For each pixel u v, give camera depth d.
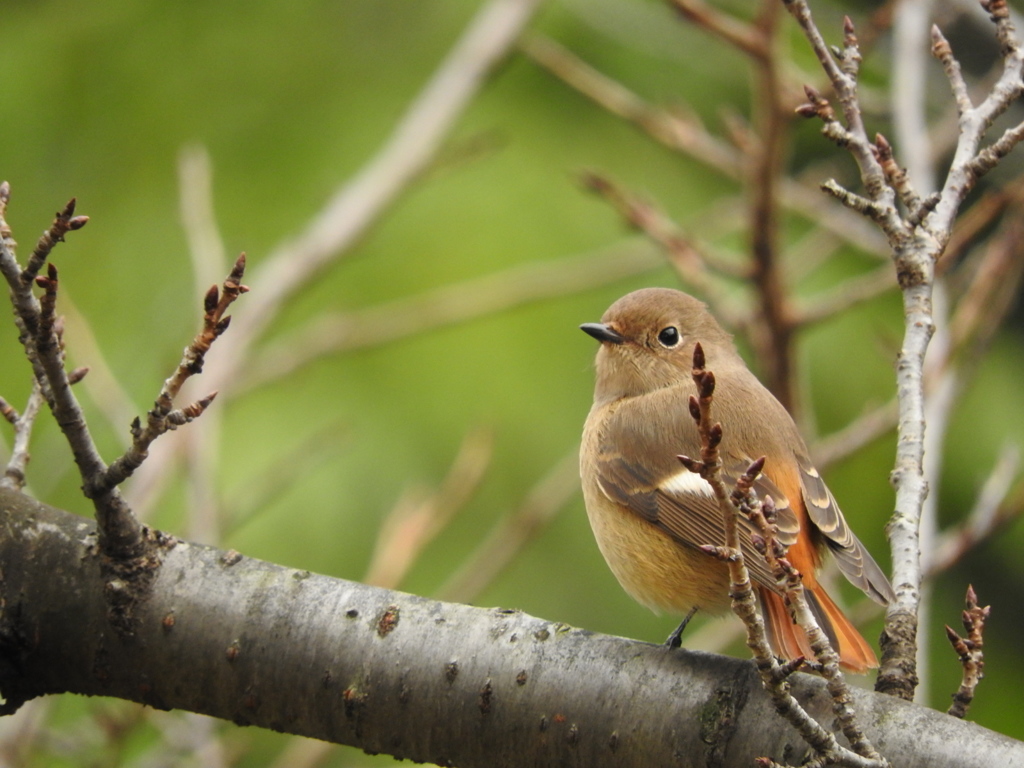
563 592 12.77
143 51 14.34
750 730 5.46
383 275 13.23
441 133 11.92
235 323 10.72
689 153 10.84
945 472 14.62
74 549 6.08
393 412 12.57
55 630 6.02
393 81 14.30
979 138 7.06
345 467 12.27
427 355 12.92
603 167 14.17
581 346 13.17
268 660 5.96
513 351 13.02
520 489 12.60
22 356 12.51
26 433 6.44
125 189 13.51
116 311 12.76
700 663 5.68
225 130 13.86
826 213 11.24
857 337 13.91
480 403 12.74
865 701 5.39
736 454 7.83
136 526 6.04
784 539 7.29
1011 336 15.20
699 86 15.17
